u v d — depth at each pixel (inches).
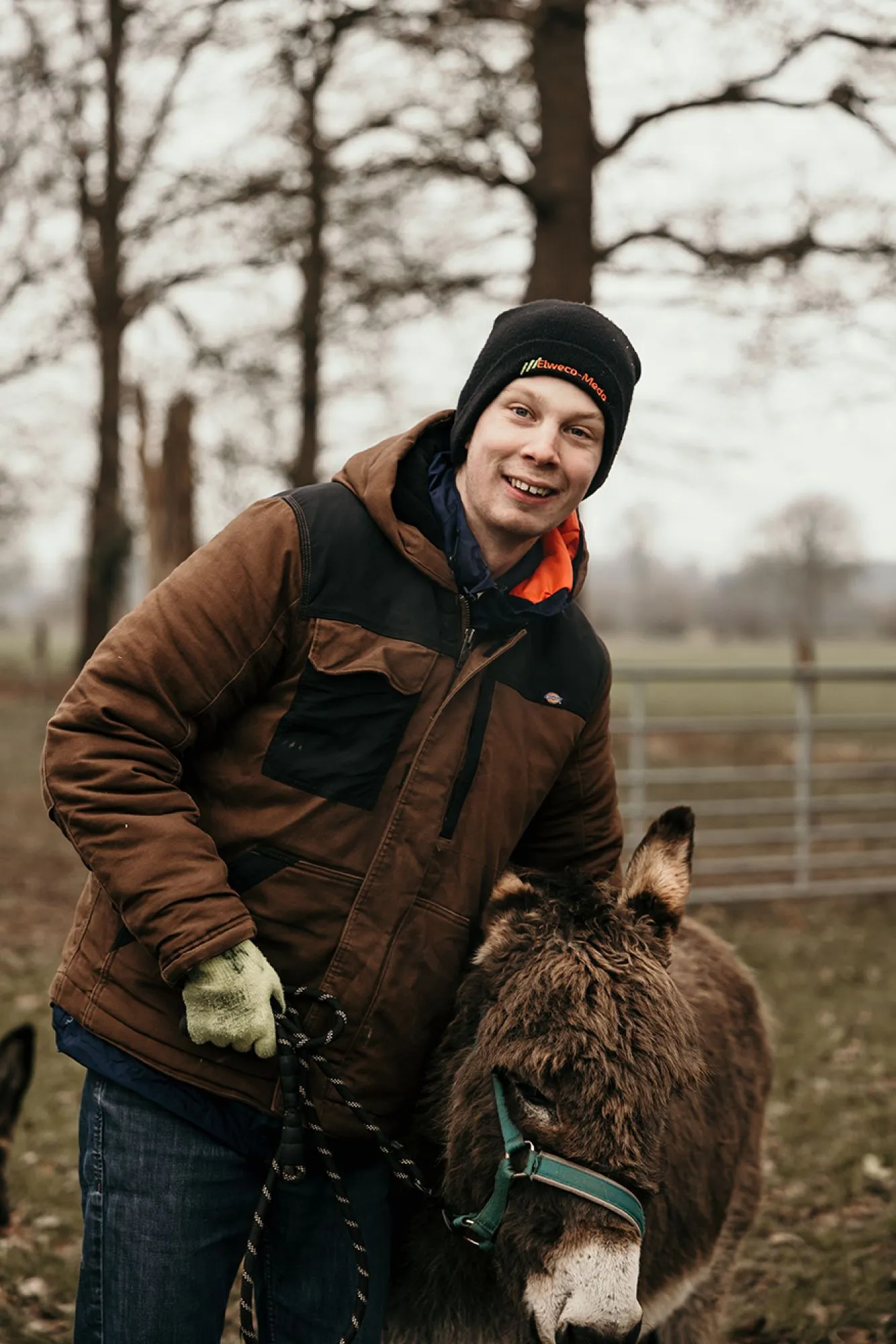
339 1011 79.9
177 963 74.2
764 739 831.1
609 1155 76.0
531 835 101.1
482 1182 82.0
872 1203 180.1
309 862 80.4
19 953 322.0
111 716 77.1
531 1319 79.1
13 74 561.6
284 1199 82.7
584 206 400.8
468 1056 84.0
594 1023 77.0
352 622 81.2
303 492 83.8
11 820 518.0
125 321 715.4
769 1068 137.5
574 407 82.6
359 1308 80.1
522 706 87.0
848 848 464.8
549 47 396.5
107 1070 79.4
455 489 86.4
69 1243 170.4
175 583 79.7
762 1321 147.5
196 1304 81.1
